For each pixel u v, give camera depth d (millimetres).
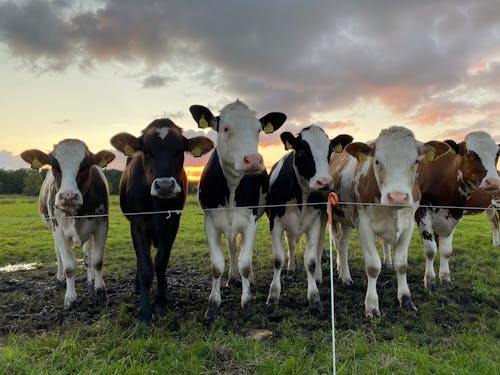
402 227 5906
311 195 6410
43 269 9609
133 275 8711
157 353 4449
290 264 8344
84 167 6215
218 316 5746
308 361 4227
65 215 6371
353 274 8336
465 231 14555
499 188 6398
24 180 41000
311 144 6191
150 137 5754
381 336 5051
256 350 4422
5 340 4984
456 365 4109
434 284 7172
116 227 16922
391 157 5645
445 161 7141
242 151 5566
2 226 18047
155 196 5734
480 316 5867
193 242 12836
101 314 5895
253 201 6160
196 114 5977
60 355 4293
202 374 4027
